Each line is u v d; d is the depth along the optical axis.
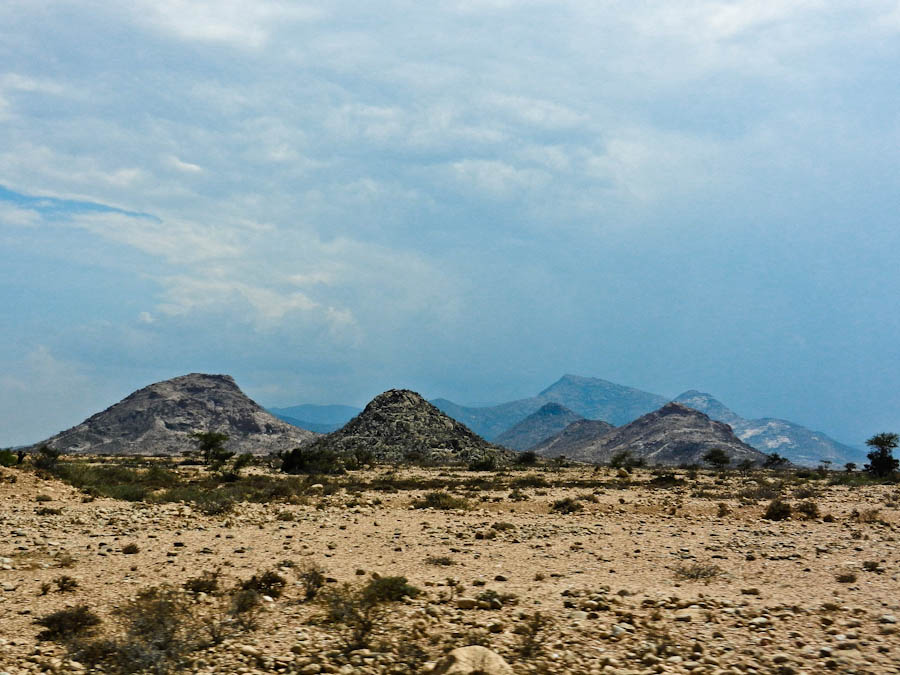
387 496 45.59
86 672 10.43
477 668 9.80
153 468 56.50
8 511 28.70
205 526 28.38
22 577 17.14
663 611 13.98
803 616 13.40
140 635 11.42
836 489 58.25
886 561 21.61
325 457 87.62
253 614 13.72
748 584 17.89
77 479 39.78
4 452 39.19
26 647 11.45
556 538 27.14
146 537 24.61
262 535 26.47
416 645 11.59
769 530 30.00
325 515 33.66
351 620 12.77
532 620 13.17
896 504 42.06
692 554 23.36
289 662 10.72
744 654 11.02
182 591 15.80
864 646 11.27
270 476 65.19
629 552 23.73
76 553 20.73
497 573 19.59
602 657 10.88
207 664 10.66
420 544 25.19
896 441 86.62
